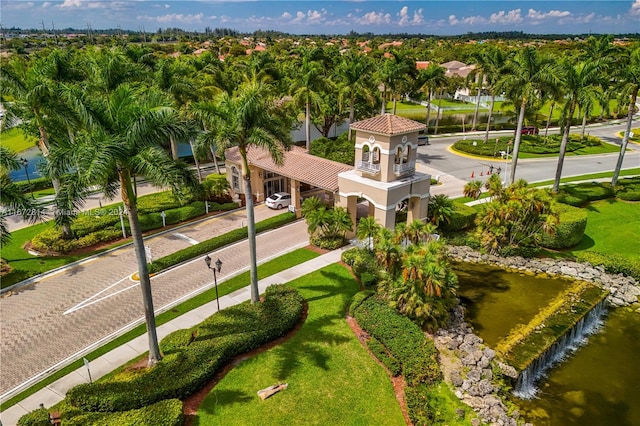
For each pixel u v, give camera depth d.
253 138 20.56
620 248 33.31
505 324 23.97
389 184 30.23
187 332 21.58
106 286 27.20
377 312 23.20
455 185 47.53
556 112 94.81
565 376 21.39
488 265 30.88
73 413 16.52
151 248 32.31
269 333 21.50
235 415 17.48
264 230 35.88
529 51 38.91
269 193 43.69
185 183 17.25
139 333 22.69
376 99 61.28
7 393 18.75
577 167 54.53
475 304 26.03
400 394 18.81
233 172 42.81
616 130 78.81
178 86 41.22
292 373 19.73
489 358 20.92
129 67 36.66
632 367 22.06
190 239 34.03
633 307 26.91
